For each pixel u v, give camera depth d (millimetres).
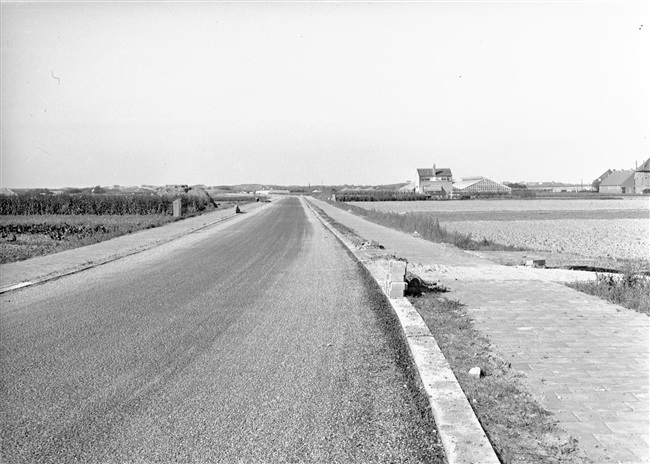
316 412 4793
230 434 4375
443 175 142500
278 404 4996
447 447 3932
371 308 9188
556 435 4164
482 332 7238
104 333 7734
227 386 5492
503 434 4184
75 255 17875
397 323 8070
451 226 36500
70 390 5465
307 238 24062
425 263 14750
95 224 33219
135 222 35031
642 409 4656
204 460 3959
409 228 27578
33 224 32750
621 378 5426
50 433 4480
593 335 7078
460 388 5094
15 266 15273
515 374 5547
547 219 45188
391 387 5395
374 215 40469
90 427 4574
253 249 19344
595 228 34281
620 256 19328
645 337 6973
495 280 11742
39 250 20203
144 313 9031
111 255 17750
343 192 129375
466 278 12055
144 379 5754
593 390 5102
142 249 19688
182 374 5891
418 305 9000
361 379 5645
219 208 61688
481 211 61219
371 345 6918
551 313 8406
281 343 7082
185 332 7719
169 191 60094
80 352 6793
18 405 5098
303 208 62812
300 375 5801
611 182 148125
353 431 4398
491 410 4641
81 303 10000
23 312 9297
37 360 6488
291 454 4020
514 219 45344
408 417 4656
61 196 48375
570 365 5844
